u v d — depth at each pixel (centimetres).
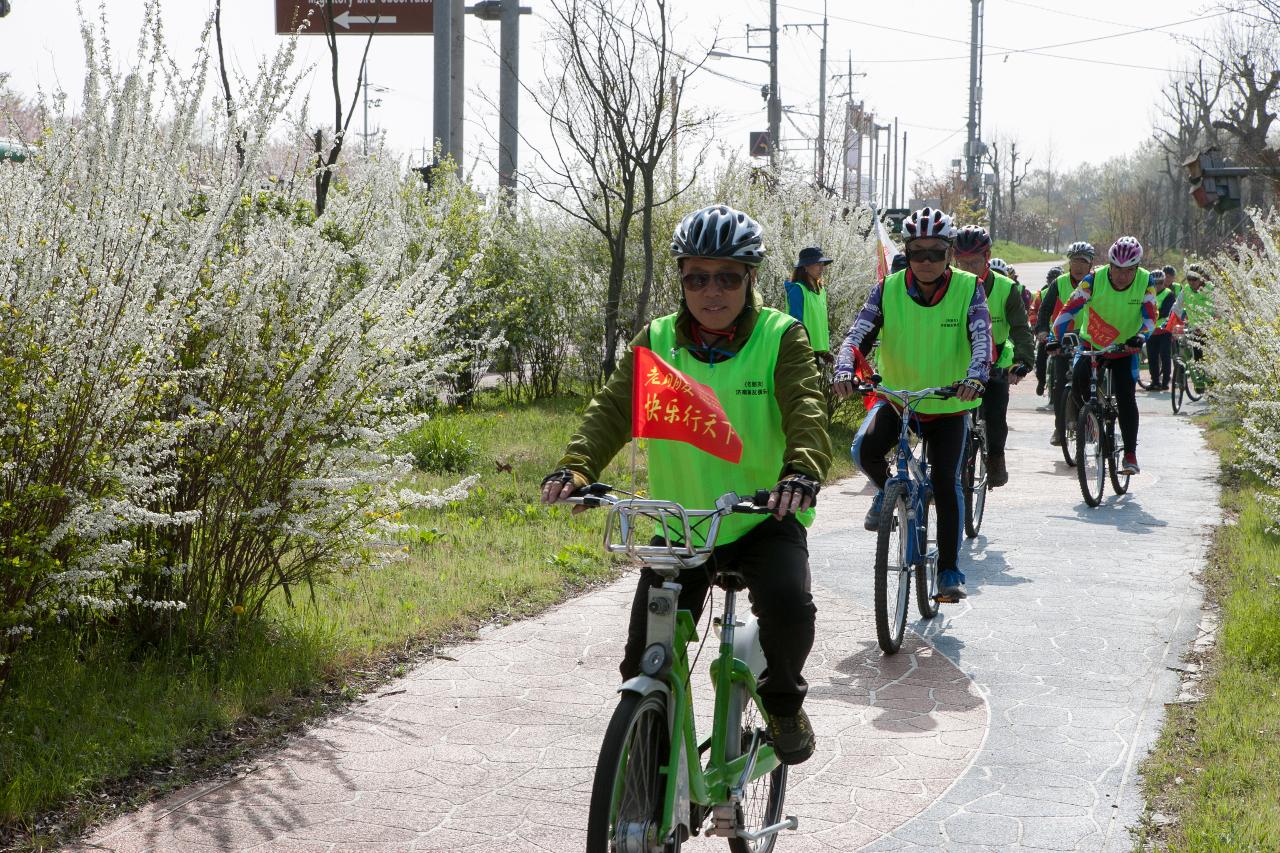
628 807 300
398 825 405
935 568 663
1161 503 984
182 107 509
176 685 496
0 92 503
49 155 489
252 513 521
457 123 1947
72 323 444
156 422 474
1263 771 430
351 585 667
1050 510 961
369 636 588
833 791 435
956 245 809
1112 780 441
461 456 1002
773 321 348
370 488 577
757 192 1527
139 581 527
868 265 1401
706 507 344
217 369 512
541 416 1295
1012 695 536
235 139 571
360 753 463
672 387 311
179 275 482
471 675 554
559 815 414
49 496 428
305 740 475
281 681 516
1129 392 1004
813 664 582
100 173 486
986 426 839
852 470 1156
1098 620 649
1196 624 638
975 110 5972
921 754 469
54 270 443
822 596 706
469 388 1384
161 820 403
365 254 736
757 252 336
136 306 457
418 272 588
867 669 574
